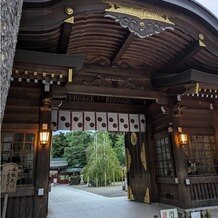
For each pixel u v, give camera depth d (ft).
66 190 68.39
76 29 15.96
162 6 15.12
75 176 114.11
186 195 22.35
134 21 14.49
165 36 18.10
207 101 26.68
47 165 18.72
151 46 19.94
